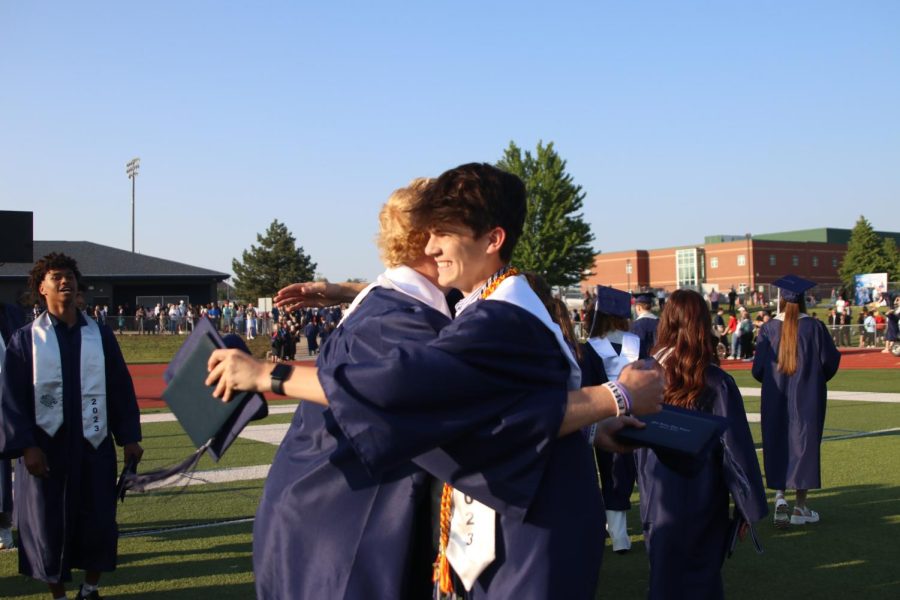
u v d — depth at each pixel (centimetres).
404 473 240
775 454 721
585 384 553
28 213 1622
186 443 1145
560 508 238
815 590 541
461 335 223
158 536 673
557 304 477
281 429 1246
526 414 226
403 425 219
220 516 733
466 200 248
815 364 722
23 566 509
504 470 227
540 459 229
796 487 704
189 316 4247
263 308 4394
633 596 544
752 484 446
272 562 248
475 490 228
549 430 227
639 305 870
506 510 228
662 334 474
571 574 234
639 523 742
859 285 6250
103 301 5891
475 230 249
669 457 291
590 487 247
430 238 256
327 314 3700
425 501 248
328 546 239
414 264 271
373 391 219
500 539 236
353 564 237
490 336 225
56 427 505
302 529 243
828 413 1398
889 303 5016
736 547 645
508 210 252
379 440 219
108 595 536
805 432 711
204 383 246
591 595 240
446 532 241
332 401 222
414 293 256
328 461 242
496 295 240
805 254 9050
